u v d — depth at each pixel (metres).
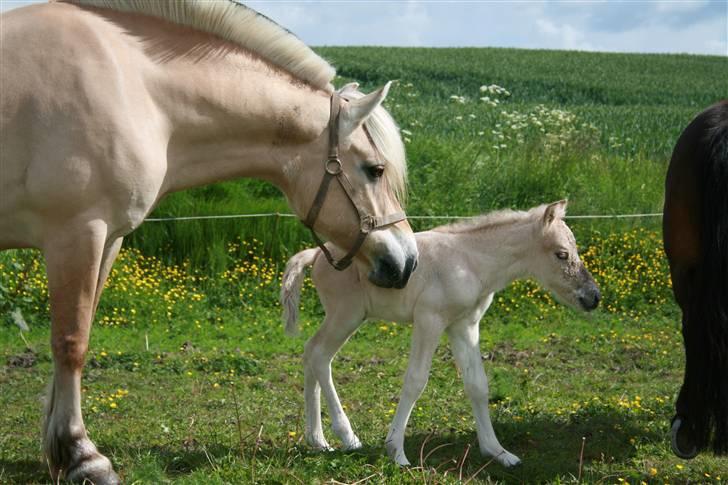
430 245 5.32
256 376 7.74
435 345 5.27
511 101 31.58
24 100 4.06
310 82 4.71
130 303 10.24
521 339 9.61
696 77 39.03
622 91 34.62
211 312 10.38
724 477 5.04
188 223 11.97
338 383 7.51
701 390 4.62
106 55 4.20
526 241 5.45
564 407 6.56
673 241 5.05
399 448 5.11
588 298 5.50
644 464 5.27
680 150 5.05
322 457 4.77
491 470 5.12
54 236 4.18
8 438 5.39
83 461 4.24
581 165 15.14
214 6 4.48
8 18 4.21
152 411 6.32
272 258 11.99
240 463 4.67
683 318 5.04
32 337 9.08
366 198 4.68
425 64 39.62
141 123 4.25
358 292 5.46
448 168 13.90
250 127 4.53
